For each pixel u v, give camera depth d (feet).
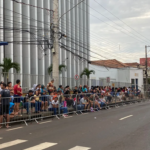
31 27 73.67
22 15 70.85
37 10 77.71
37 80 58.49
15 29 62.95
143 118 38.50
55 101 41.01
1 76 48.49
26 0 72.18
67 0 96.99
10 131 28.55
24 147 20.57
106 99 58.34
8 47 66.39
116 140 22.85
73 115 44.32
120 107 61.77
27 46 72.18
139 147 20.22
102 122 34.76
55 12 51.83
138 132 26.76
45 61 80.79
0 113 31.04
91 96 51.21
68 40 91.76
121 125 31.76
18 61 68.69
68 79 71.67
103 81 90.02
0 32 63.72
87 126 31.30
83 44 110.01
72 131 27.78
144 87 98.99
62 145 21.04
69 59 97.71
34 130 28.91
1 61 62.49
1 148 20.33
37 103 37.42
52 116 41.06
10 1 66.28
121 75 146.82
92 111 50.60
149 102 82.84
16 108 34.09
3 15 65.10
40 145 21.16
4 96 31.50
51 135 25.63
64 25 93.71
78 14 106.93
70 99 45.96
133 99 80.84
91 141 22.47
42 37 73.77
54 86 47.26
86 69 101.50
